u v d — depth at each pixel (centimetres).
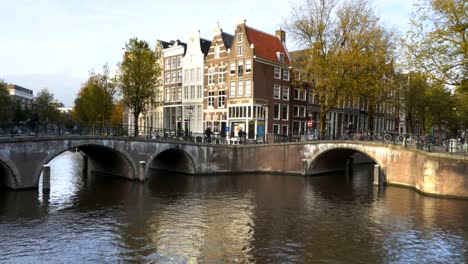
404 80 3834
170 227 1700
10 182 2392
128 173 3009
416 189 2642
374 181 2892
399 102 4569
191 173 3378
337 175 3519
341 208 2092
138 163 2945
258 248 1441
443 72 2241
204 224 1755
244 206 2125
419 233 1639
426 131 5450
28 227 1667
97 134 2838
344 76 3372
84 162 3556
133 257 1337
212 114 4597
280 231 1659
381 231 1667
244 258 1337
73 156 5141
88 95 5062
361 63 3247
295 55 4131
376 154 2989
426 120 5153
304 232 1648
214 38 4600
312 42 3503
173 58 5166
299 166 3450
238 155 3566
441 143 2781
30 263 1270
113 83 4691
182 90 4978
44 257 1326
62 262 1283
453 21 2214
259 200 2291
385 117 6350
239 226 1728
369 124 3778
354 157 4341
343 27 3397
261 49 4350
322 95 3441
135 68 3841
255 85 4175
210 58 4631
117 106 7094
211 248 1436
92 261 1295
